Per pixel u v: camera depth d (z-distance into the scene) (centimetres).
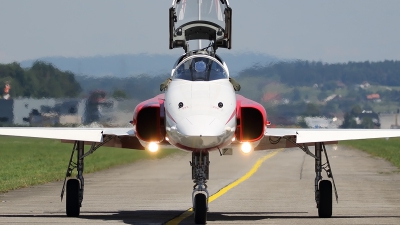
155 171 10156
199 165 4484
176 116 4347
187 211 5425
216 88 4553
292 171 10125
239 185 7831
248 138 4684
